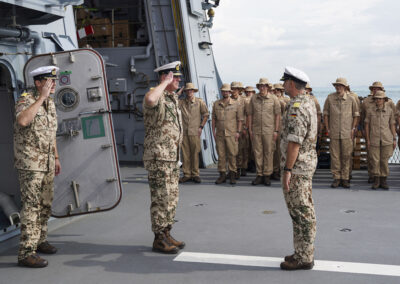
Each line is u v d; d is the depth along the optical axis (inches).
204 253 138.6
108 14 379.2
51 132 132.6
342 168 248.4
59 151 161.0
